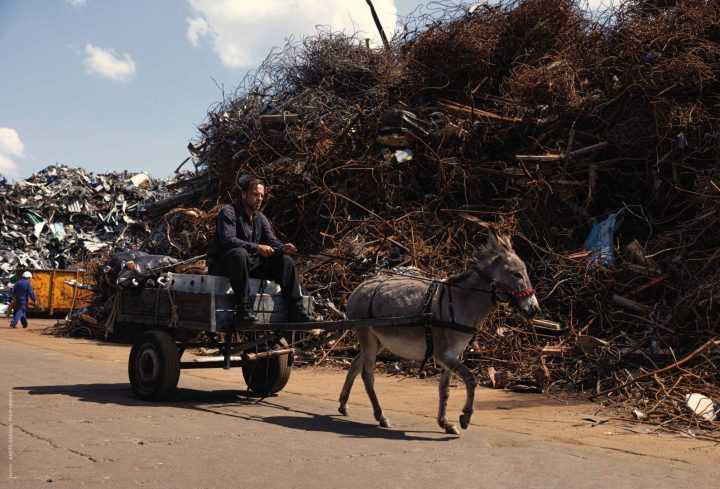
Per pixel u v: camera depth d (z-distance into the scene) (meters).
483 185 15.05
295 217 17.00
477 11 17.45
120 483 4.99
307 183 16.66
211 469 5.43
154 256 9.71
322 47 19.72
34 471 5.24
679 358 10.11
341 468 5.59
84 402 8.44
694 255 11.64
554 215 13.67
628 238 13.17
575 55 15.85
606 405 9.12
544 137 14.64
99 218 32.34
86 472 5.25
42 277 25.83
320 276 14.81
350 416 8.24
